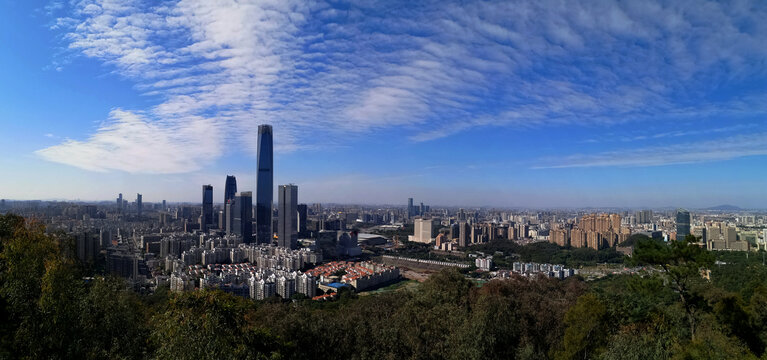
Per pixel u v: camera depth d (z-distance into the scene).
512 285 88.69
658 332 46.44
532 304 67.31
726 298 49.00
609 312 51.66
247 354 31.70
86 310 41.72
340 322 50.34
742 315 46.78
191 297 31.53
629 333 45.34
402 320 50.09
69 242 60.03
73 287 42.62
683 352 38.53
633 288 48.41
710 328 48.03
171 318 30.14
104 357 40.16
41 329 37.34
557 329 56.25
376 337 45.09
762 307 50.00
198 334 29.05
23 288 39.34
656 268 49.00
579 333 48.56
